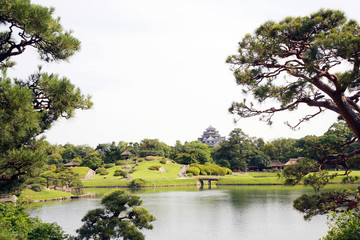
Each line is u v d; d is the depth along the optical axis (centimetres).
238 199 7200
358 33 1568
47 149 1439
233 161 14438
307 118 1912
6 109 1219
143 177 12244
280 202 6569
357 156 1792
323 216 4944
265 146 15100
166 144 18338
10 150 1273
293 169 1831
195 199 7412
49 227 1805
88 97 1639
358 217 1475
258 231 4262
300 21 1678
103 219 3003
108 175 12862
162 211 5828
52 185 8644
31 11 1411
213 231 4319
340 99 1584
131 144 16550
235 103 1839
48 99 1566
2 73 1288
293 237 3931
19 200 2012
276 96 1750
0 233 1391
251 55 1702
